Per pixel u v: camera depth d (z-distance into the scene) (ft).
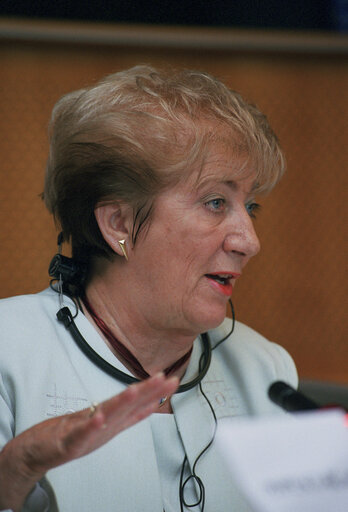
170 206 6.66
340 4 16.58
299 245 17.58
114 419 4.15
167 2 16.03
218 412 7.39
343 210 17.85
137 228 6.78
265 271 17.31
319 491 2.84
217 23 16.29
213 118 6.77
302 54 17.37
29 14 15.30
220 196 6.77
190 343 7.28
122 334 7.17
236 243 6.73
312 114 17.69
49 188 7.55
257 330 17.22
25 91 15.89
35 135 15.99
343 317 17.66
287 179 17.49
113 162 6.64
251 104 7.57
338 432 3.02
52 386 6.71
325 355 17.58
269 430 2.98
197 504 6.79
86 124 6.88
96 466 6.36
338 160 17.89
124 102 6.84
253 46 16.63
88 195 6.88
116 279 7.07
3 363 6.72
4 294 15.81
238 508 6.89
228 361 8.02
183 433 6.97
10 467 5.04
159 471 6.91
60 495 6.15
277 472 2.86
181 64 16.63
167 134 6.57
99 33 15.67
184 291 6.79
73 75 16.12
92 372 6.97
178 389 7.18
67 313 7.20
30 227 15.96
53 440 4.55
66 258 7.41
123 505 6.32
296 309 17.51
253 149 6.82
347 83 17.72
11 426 6.61
